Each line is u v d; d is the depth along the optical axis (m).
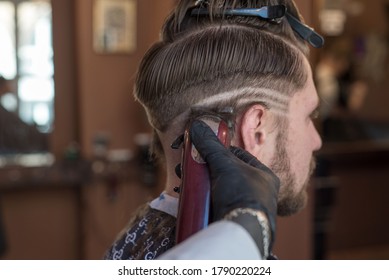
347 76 4.18
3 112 2.74
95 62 2.76
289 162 0.63
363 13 4.30
